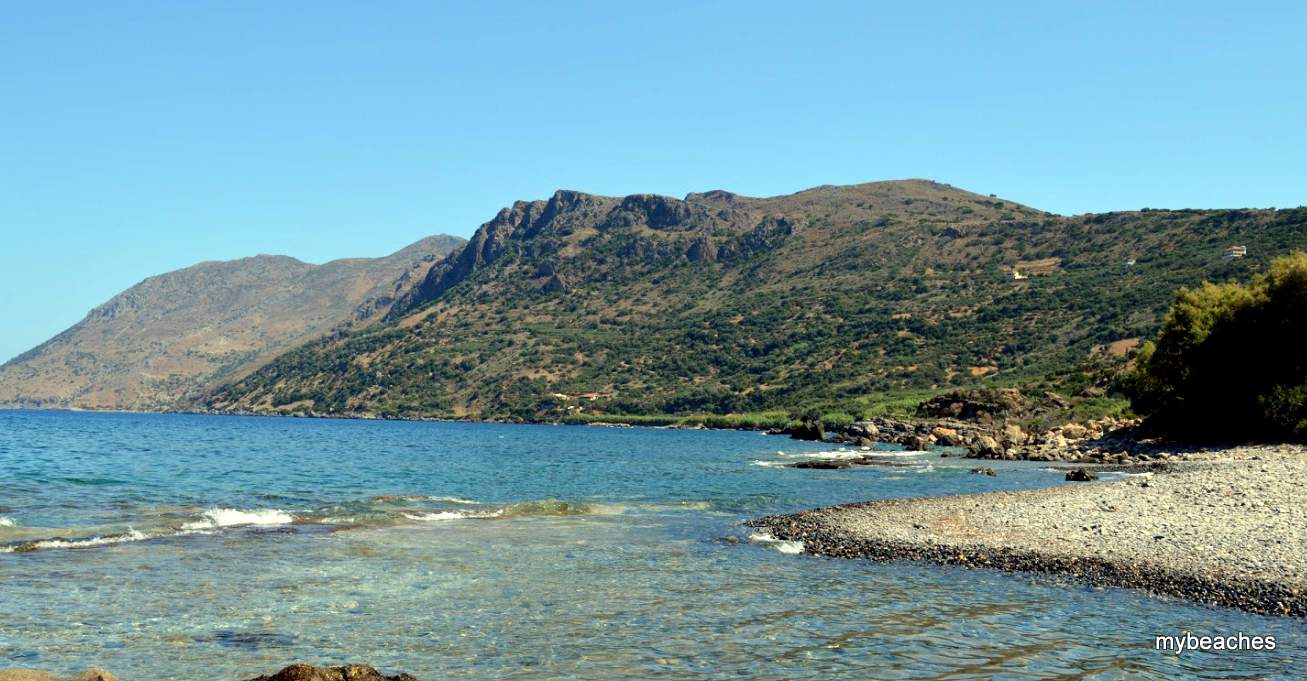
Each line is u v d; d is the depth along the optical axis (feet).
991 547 87.71
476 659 53.31
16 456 250.16
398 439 424.05
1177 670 50.31
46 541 89.56
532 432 555.28
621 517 119.14
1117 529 92.38
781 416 585.63
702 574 78.43
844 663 52.13
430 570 79.61
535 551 90.33
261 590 70.49
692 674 50.44
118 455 263.29
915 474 198.49
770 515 121.70
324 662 52.37
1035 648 54.80
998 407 387.96
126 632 57.77
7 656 52.13
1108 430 303.89
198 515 115.24
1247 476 131.03
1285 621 60.23
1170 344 242.17
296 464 237.04
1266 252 607.78
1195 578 71.10
